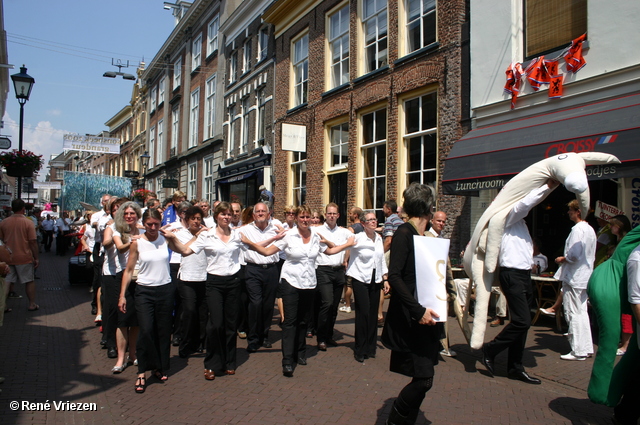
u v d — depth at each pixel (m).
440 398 4.41
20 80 13.14
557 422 3.91
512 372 4.98
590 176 6.32
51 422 3.84
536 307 7.98
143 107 37.19
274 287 6.21
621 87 6.86
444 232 9.60
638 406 3.68
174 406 4.20
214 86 23.47
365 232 5.73
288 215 7.44
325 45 13.93
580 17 7.53
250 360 5.70
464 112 9.36
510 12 8.45
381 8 11.90
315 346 6.38
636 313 3.35
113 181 26.12
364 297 5.66
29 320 7.64
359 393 4.54
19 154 13.22
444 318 3.10
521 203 4.80
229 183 21.17
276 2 15.99
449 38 9.69
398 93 10.95
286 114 16.03
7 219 8.34
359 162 12.43
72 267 11.48
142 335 4.64
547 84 7.80
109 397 4.43
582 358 5.54
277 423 3.83
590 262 5.56
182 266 5.85
